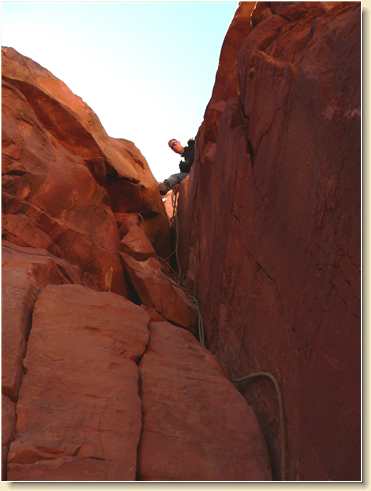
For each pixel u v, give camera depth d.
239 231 4.32
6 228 4.78
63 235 5.24
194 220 6.51
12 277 3.81
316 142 2.97
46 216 5.12
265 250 3.70
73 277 4.80
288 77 3.45
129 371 3.43
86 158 6.03
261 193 3.84
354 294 2.48
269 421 3.38
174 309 5.44
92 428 2.89
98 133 6.59
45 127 5.84
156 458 2.90
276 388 3.28
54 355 3.29
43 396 2.99
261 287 3.75
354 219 2.52
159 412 3.22
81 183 5.68
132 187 6.49
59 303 3.73
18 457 2.59
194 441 3.08
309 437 2.79
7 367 3.03
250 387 3.78
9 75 5.52
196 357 3.94
